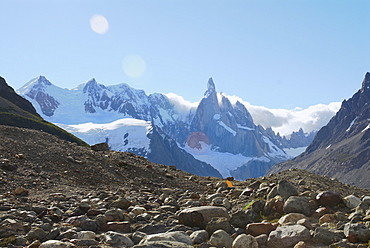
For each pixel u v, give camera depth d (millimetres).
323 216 11250
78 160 25578
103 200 15891
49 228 10922
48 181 19703
